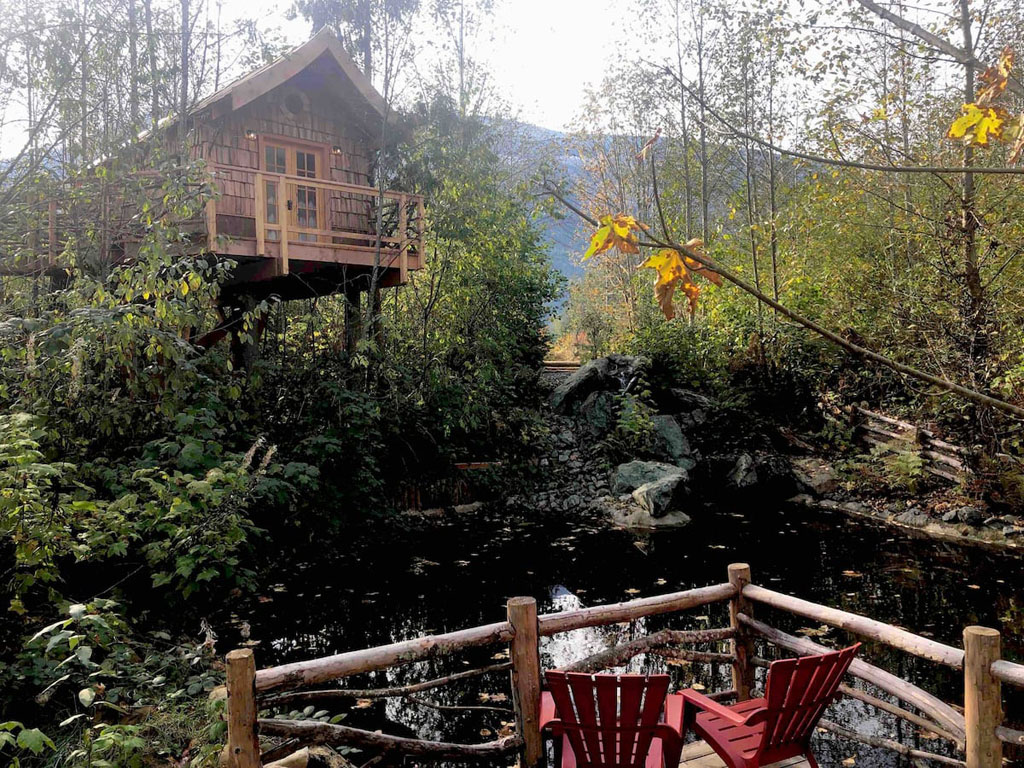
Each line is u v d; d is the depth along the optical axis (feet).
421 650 11.35
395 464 39.42
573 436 49.80
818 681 10.43
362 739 11.11
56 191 27.37
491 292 49.24
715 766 12.39
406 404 39.86
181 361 24.80
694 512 41.11
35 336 21.61
